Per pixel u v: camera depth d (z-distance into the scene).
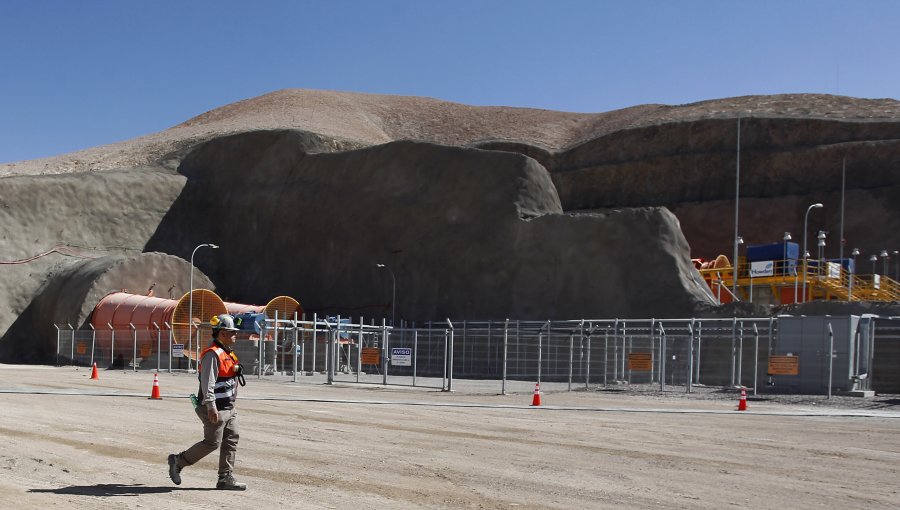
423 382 37.38
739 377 32.56
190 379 35.12
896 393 33.22
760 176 80.06
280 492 9.61
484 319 53.72
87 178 69.88
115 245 69.50
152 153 101.38
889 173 75.31
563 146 109.25
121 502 8.77
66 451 12.42
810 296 52.44
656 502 9.62
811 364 30.58
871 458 13.92
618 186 86.31
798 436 16.98
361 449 13.45
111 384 29.72
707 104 107.06
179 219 73.56
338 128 124.88
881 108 86.38
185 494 9.31
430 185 60.62
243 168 74.62
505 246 54.72
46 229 65.94
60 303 56.66
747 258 55.56
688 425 18.84
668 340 38.19
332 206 65.88
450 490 10.02
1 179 64.94
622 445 14.85
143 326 48.75
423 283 58.22
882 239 73.00
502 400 25.89
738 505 9.59
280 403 22.38
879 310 37.72
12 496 8.95
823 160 77.62
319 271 65.38
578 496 9.86
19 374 36.84
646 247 49.06
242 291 69.75
